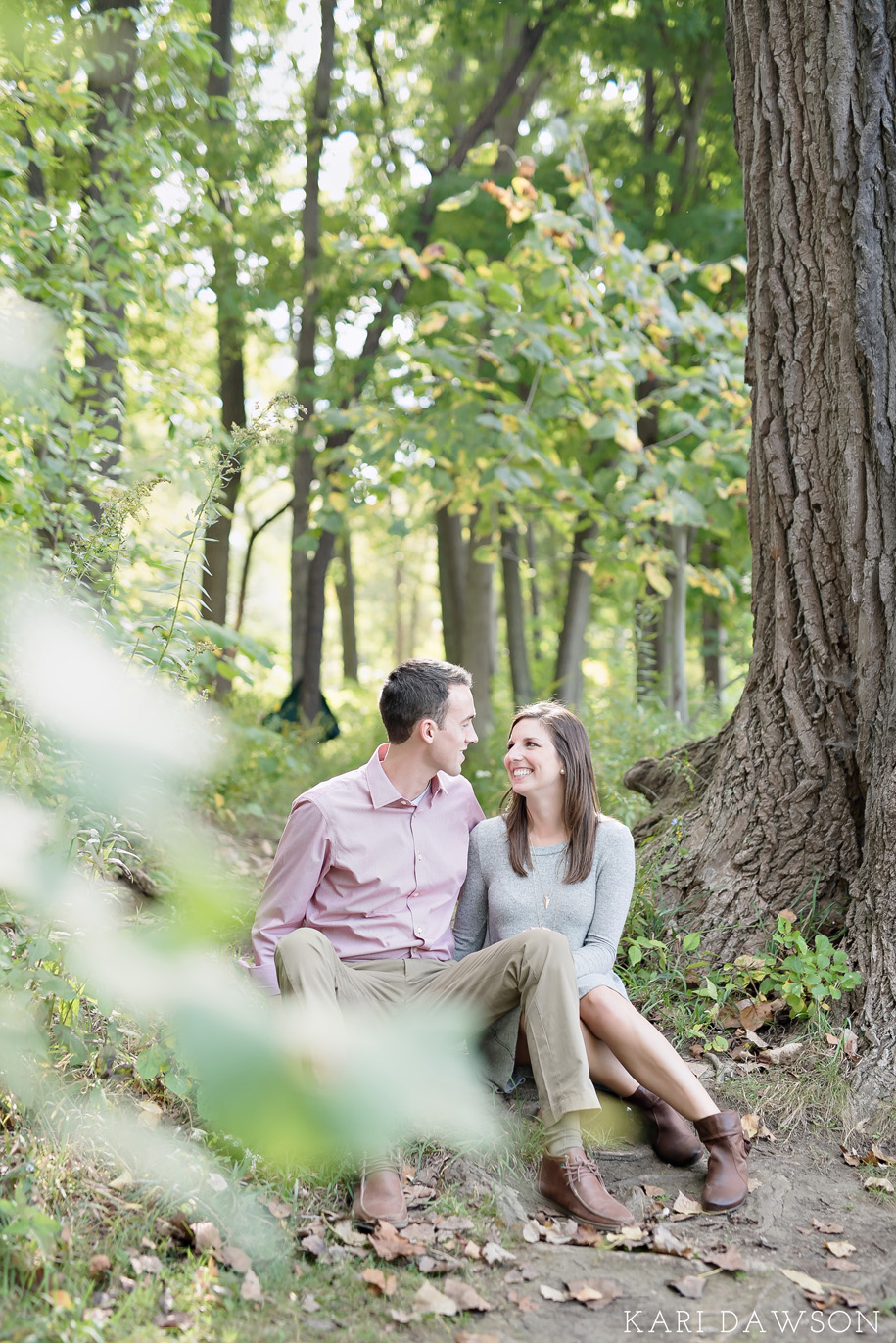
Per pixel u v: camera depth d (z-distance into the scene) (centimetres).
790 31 387
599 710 722
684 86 1146
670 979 378
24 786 104
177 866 44
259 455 1177
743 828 402
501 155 1077
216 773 44
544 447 760
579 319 695
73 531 428
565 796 332
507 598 1315
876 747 370
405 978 307
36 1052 241
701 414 736
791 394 395
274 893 305
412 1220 261
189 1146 64
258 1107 37
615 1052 298
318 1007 43
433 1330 224
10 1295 206
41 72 281
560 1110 271
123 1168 250
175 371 543
